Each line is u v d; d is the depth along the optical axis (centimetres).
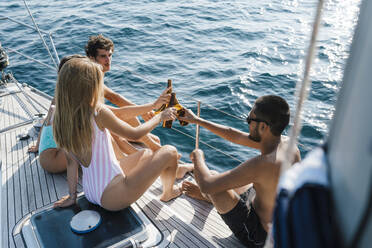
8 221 231
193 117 238
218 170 452
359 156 42
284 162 59
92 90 189
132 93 679
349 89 47
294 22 1206
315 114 577
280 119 162
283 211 55
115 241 193
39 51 920
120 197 203
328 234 50
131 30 1099
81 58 193
